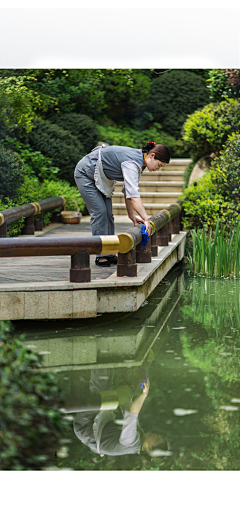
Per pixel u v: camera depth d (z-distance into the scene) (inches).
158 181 446.6
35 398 84.5
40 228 311.1
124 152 166.2
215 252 251.9
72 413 104.7
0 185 309.7
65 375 125.6
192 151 417.1
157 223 209.8
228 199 321.7
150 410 105.7
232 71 357.1
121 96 523.2
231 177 322.3
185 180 405.1
